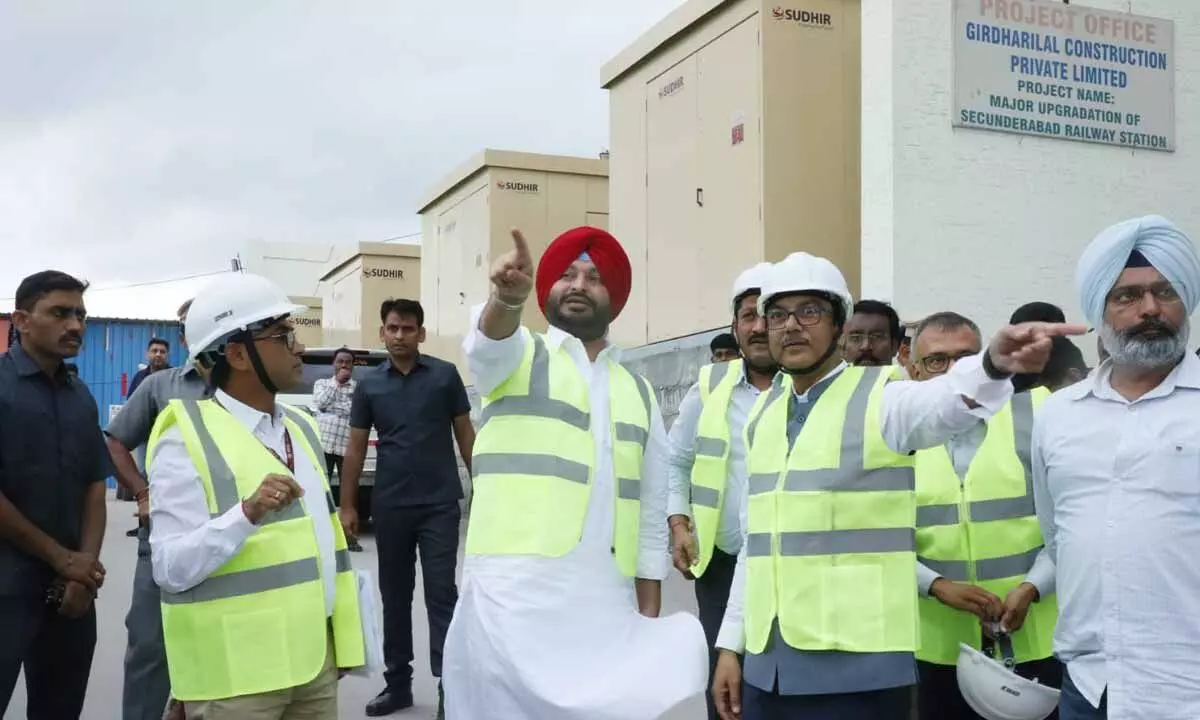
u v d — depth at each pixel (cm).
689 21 897
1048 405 294
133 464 488
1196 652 256
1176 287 266
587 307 340
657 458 354
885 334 450
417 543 596
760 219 816
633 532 335
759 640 315
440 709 565
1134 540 263
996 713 338
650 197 972
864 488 307
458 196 1413
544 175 1316
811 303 322
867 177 809
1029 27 827
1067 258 835
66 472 426
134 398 493
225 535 294
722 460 451
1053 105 832
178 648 305
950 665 380
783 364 325
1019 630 366
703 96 891
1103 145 849
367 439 615
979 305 809
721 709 341
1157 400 271
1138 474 266
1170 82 871
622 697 303
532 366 327
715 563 458
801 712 309
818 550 308
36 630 414
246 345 322
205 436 310
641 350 962
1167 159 868
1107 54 851
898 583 304
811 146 829
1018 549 370
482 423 330
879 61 799
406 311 597
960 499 379
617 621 321
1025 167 826
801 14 827
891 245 788
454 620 323
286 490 300
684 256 918
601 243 345
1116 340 270
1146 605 261
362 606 344
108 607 817
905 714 312
